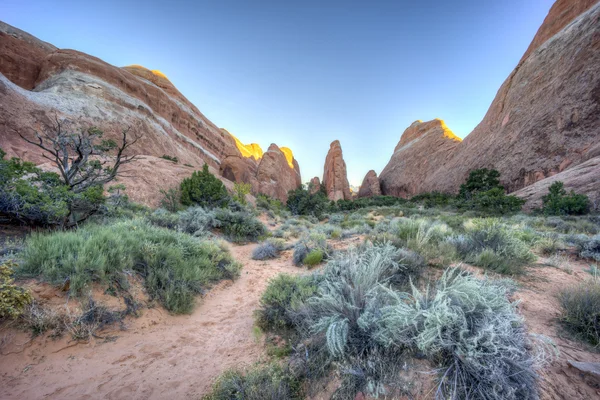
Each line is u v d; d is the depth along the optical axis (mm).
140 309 3916
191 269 5168
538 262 5273
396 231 7898
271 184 73562
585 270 4812
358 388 2057
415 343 2225
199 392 2525
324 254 7086
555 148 39406
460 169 62281
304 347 2805
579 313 2660
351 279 3443
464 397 1806
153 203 17312
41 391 2439
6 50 46062
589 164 29766
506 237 5551
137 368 2877
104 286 3908
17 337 2895
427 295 2523
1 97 26188
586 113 37281
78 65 47500
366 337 2426
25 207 6246
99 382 2621
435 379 1962
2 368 2596
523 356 1934
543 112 44094
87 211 8047
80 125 33500
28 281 3545
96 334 3289
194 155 61781
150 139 45500
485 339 1991
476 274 4312
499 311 2250
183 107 75625
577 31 45344
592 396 1805
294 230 14258
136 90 56344
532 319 2885
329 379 2256
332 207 39938
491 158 51781
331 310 2807
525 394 1775
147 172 20141
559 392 1853
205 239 8336
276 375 2359
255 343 3316
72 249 4195
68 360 2863
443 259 4848
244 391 2256
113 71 52188
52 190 6938
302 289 3799
